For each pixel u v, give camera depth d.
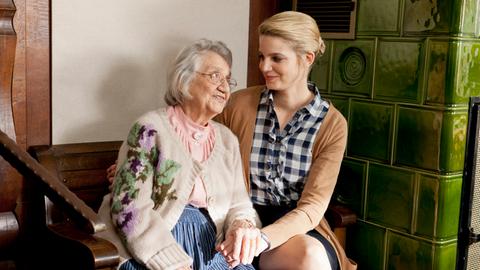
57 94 2.03
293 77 1.96
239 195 1.93
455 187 2.06
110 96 2.14
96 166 2.07
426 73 2.04
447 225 2.06
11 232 1.97
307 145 2.01
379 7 2.17
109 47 2.11
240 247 1.69
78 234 1.65
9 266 1.96
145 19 2.18
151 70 2.22
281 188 2.04
